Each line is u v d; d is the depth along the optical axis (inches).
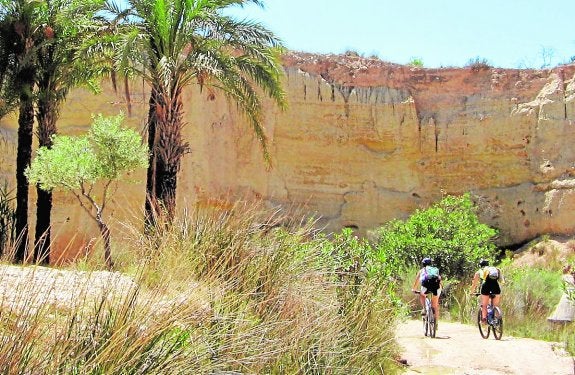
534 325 611.5
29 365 128.1
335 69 1230.3
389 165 1208.2
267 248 247.4
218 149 1069.8
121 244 247.9
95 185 932.0
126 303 152.0
